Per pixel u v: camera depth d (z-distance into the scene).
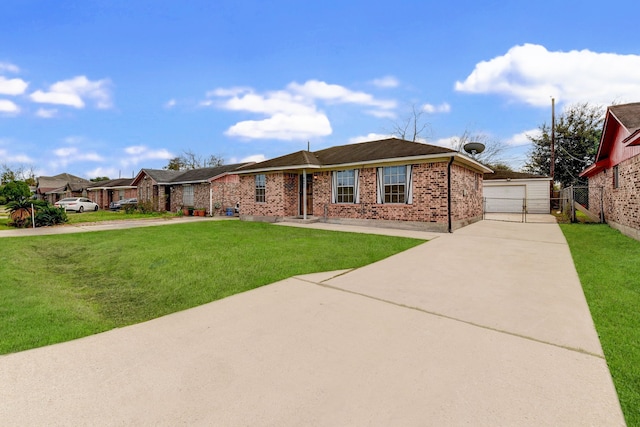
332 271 6.15
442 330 3.44
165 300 4.91
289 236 10.70
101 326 3.86
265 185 16.69
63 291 5.50
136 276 6.32
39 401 2.28
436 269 6.16
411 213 12.51
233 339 3.29
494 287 4.97
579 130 28.36
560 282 5.18
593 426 1.97
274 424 2.02
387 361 2.79
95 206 32.50
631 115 10.06
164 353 3.01
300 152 16.98
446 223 11.69
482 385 2.41
